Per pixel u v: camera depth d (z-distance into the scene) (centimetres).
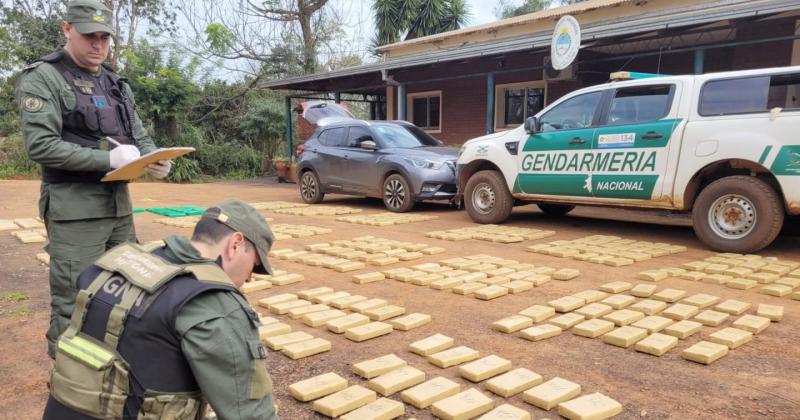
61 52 254
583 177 669
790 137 515
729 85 564
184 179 1797
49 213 254
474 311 395
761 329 347
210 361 144
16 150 1652
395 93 1702
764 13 785
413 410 253
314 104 1521
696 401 256
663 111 604
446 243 649
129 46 2022
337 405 245
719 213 572
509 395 264
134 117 288
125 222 278
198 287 147
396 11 2264
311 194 1095
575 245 614
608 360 306
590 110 674
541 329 346
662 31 983
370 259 545
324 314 376
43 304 413
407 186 914
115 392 143
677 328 343
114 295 149
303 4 2406
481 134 1518
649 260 550
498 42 1254
